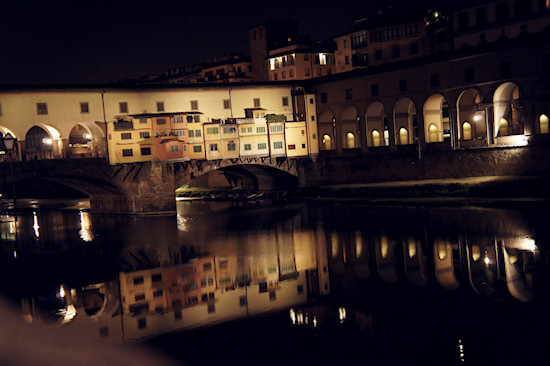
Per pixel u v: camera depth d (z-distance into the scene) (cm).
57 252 4900
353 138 8712
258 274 3916
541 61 6250
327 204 7319
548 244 4038
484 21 7825
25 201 10738
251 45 12300
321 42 11788
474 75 6881
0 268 4288
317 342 2623
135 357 2505
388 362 2378
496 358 2330
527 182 6038
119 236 5678
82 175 6662
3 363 2442
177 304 3291
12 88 6262
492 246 4131
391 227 5194
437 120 7756
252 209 7525
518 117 6969
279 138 8256
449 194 6612
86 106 6875
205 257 4538
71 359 2481
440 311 2927
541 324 2645
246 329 2825
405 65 7569
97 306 3278
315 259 4253
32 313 3162
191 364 2428
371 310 3023
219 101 8000
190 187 11206
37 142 10694
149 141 7100
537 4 7312
